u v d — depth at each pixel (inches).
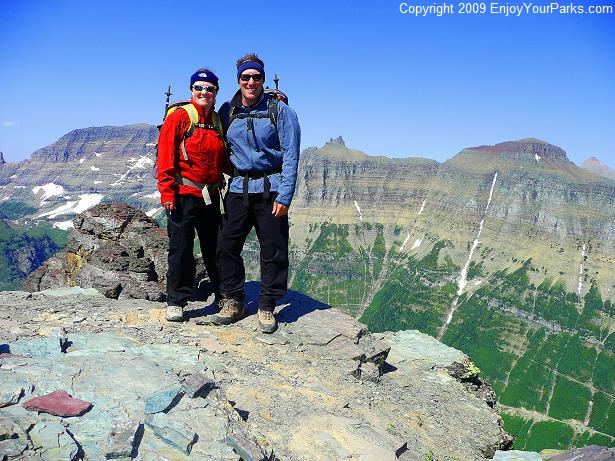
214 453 72.7
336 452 88.4
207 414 80.8
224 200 133.5
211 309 148.5
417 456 97.7
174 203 127.9
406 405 127.7
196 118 125.6
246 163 128.9
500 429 134.1
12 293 159.3
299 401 104.0
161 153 126.0
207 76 124.0
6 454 62.4
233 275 138.8
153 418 76.8
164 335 124.3
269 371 115.6
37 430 69.2
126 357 98.3
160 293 171.6
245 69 122.5
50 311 136.2
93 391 82.0
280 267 137.0
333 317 153.9
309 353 131.6
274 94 127.9
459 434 122.6
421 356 180.4
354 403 113.2
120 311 142.0
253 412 95.1
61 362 89.7
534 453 112.0
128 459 68.3
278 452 84.8
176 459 70.2
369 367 134.8
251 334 135.9
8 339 102.7
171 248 133.7
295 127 127.3
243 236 136.5
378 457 89.4
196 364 107.4
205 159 128.2
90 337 113.2
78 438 70.7
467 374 169.0
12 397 74.9
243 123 127.0
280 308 158.4
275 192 130.8
